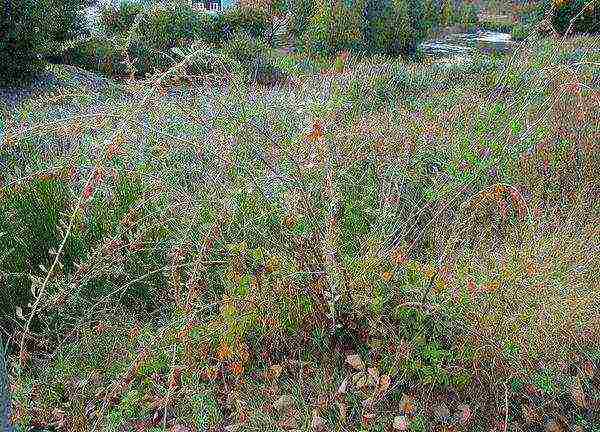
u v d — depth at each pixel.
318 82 6.66
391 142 4.12
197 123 3.42
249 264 2.85
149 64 12.02
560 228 3.42
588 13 8.38
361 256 2.99
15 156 4.00
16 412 2.33
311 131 2.67
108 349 2.76
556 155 4.11
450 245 3.08
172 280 2.85
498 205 3.45
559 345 2.68
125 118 3.17
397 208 3.33
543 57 5.10
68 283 2.77
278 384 2.69
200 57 4.16
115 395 2.50
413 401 2.51
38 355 2.88
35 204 3.24
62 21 12.56
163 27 13.73
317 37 15.17
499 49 12.66
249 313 2.77
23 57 10.34
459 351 2.60
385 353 2.72
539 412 2.53
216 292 3.02
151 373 2.62
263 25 16.16
